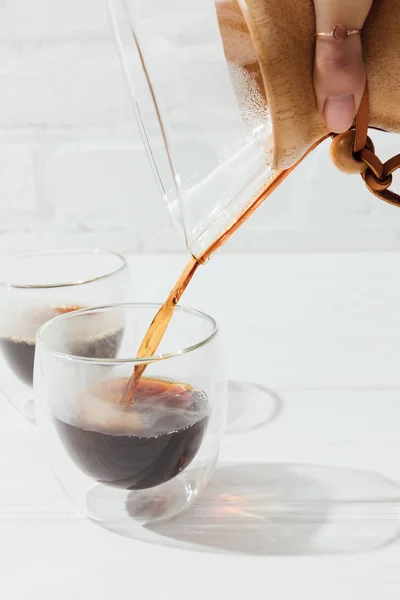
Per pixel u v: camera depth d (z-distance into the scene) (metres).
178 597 0.47
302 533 0.50
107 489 0.54
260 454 0.57
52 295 0.61
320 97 0.46
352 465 0.56
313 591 0.47
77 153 0.94
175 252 0.97
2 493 0.54
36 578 0.48
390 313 0.75
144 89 0.53
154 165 0.53
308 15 0.45
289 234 0.97
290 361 0.67
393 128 0.50
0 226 0.97
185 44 0.48
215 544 0.50
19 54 0.91
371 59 0.47
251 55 0.46
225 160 0.50
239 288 0.81
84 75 0.92
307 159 0.94
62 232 0.97
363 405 0.62
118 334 0.57
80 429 0.51
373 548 0.49
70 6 0.90
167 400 0.51
